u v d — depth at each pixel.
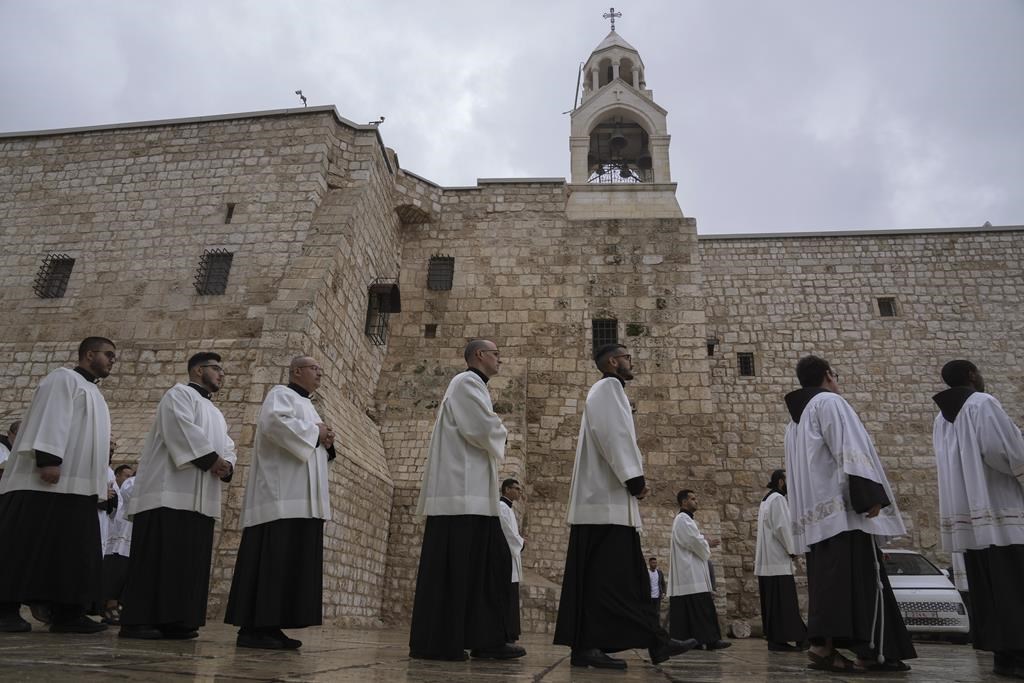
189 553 5.20
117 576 8.55
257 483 5.07
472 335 17.09
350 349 14.49
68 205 15.35
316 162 15.03
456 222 18.28
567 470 15.84
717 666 4.92
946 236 20.33
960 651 8.22
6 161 15.96
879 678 3.99
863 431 4.64
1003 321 19.34
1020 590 4.56
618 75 22.25
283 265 14.02
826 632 4.34
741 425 18.81
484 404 4.98
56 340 13.93
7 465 5.31
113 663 2.92
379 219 16.41
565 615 4.49
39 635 4.64
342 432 12.66
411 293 17.58
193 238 14.60
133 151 15.73
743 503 17.95
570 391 16.48
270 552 4.85
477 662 4.49
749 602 16.77
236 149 15.42
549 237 18.02
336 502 11.59
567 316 17.19
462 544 4.70
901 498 17.86
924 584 11.29
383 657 4.44
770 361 19.42
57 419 5.26
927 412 18.59
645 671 4.25
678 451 15.68
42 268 14.76
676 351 16.66
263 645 4.68
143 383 13.16
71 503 5.28
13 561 4.98
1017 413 18.50
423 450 15.02
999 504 4.85
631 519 4.60
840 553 4.45
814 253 20.47
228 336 13.48
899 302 19.77
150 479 5.30
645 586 4.53
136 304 14.09
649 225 18.00
